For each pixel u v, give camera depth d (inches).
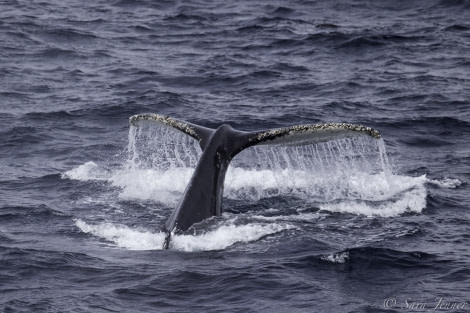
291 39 5260.8
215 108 3848.4
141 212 2492.6
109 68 4539.9
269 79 4379.9
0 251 2171.5
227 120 3651.6
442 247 2237.9
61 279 2012.8
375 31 5477.4
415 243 2257.6
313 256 2140.7
